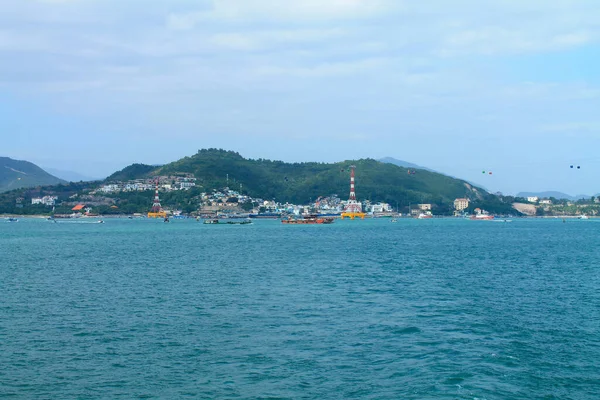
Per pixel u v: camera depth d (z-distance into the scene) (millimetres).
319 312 50812
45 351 38562
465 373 34219
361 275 76938
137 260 100312
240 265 90500
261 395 30984
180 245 143125
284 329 44469
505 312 51094
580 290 64250
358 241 159625
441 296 59500
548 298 58625
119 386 32250
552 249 131000
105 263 94938
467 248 132500
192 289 63969
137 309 52219
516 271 83250
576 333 43375
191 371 34656
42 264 93500
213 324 46094
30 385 32406
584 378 33500
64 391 31516
